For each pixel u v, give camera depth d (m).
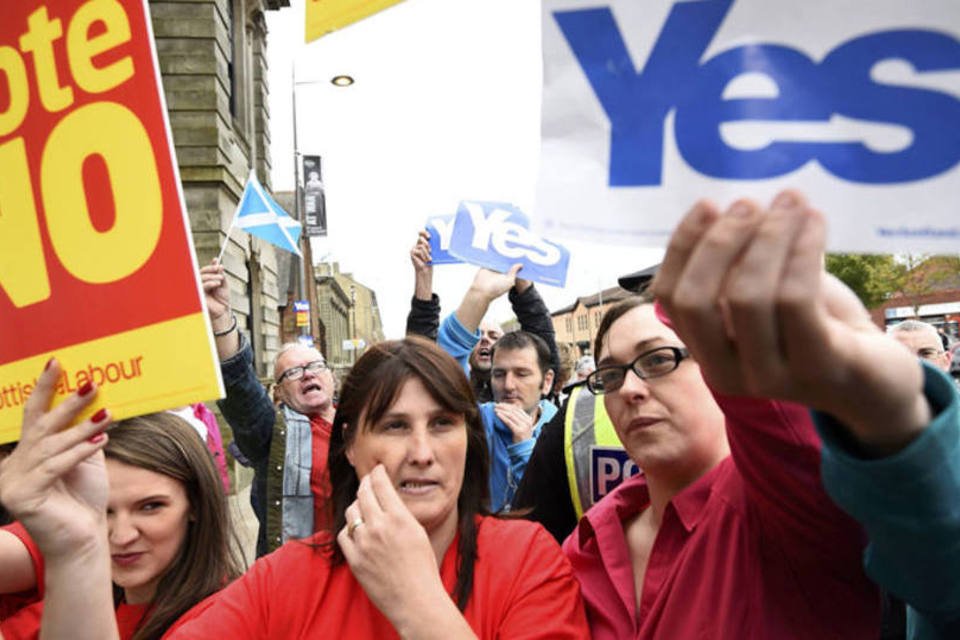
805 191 0.73
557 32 0.83
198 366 1.14
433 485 1.37
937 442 0.64
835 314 0.66
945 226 0.69
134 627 1.69
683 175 0.78
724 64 0.77
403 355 1.42
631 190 0.80
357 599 1.31
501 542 1.40
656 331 1.39
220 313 2.92
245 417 3.15
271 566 1.39
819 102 0.74
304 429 3.29
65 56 1.27
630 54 0.81
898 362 0.62
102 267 1.23
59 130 1.28
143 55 1.20
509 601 1.31
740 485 1.22
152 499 1.64
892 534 0.70
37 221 1.30
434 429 1.40
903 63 0.71
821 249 0.57
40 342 1.28
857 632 1.06
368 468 1.41
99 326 1.23
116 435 1.66
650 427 1.37
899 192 0.71
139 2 1.20
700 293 0.60
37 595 1.65
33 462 1.19
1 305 1.32
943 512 0.66
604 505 1.54
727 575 1.17
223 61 10.83
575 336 49.59
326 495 1.56
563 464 2.12
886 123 0.71
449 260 3.58
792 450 0.94
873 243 0.71
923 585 0.72
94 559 1.26
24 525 1.20
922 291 24.62
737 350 0.62
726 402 0.97
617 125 0.81
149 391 1.17
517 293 3.93
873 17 0.72
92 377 1.23
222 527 1.77
